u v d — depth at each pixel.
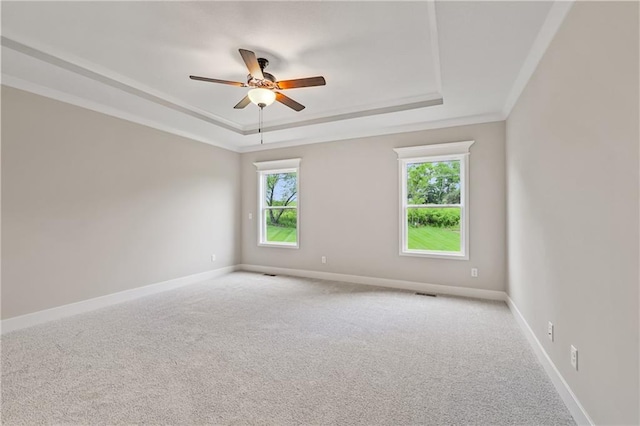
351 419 1.64
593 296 1.45
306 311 3.41
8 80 2.86
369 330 2.87
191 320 3.13
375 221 4.61
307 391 1.90
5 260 2.86
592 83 1.45
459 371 2.13
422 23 2.21
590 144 1.47
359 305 3.62
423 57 2.71
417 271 4.32
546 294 2.12
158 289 4.27
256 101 2.84
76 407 1.73
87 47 2.54
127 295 3.87
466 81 2.82
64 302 3.26
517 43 2.17
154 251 4.24
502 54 2.33
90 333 2.79
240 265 5.81
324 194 5.02
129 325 2.99
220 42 2.47
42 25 2.23
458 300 3.82
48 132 3.15
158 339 2.66
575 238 1.64
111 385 1.95
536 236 2.36
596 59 1.40
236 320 3.14
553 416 1.67
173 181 4.54
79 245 3.41
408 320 3.13
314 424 1.60
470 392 1.88
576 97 1.62
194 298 3.94
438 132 4.16
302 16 2.14
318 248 5.08
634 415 1.14
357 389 1.92
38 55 2.54
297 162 5.24
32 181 3.04
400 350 2.46
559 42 1.85
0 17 2.13
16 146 2.93
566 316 1.77
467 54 2.33
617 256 1.24
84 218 3.46
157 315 3.29
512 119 3.26
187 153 4.77
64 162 3.28
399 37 2.39
